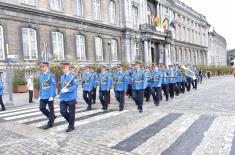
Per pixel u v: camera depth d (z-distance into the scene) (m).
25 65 23.83
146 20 43.78
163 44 47.25
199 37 72.31
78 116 10.53
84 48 31.75
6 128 8.95
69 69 8.57
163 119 9.42
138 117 9.93
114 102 14.67
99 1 34.59
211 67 58.62
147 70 13.62
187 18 63.53
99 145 6.59
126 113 10.90
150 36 41.75
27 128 8.80
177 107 12.17
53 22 27.23
